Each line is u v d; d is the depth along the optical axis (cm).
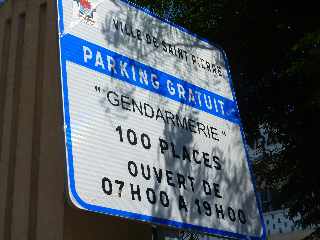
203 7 909
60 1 421
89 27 433
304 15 816
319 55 681
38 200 421
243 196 493
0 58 514
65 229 397
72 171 356
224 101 546
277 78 848
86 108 391
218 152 497
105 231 432
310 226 882
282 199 840
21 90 481
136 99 439
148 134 430
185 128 474
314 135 782
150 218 390
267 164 871
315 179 791
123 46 457
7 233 437
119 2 478
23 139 457
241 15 855
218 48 585
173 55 512
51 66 460
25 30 501
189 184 442
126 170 393
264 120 886
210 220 441
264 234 490
